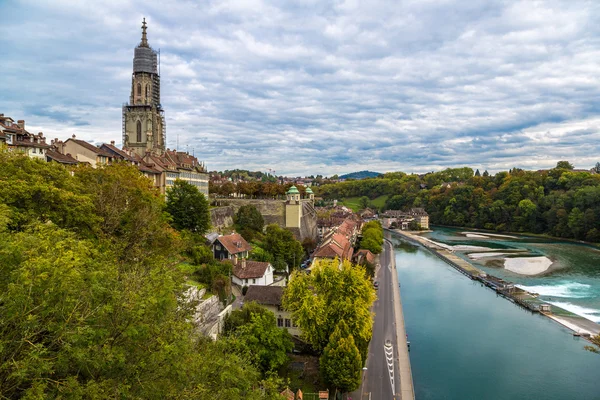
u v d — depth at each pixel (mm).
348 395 60031
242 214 138875
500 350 80125
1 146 49219
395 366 69500
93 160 108688
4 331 21172
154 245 59438
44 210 45125
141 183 73250
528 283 129625
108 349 22844
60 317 22812
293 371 63469
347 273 63781
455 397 63500
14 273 22359
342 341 55969
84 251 30797
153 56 177875
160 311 29656
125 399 23547
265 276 88688
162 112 188000
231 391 29453
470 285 128250
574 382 68125
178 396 26219
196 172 158250
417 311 102875
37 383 19797
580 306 106312
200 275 73312
